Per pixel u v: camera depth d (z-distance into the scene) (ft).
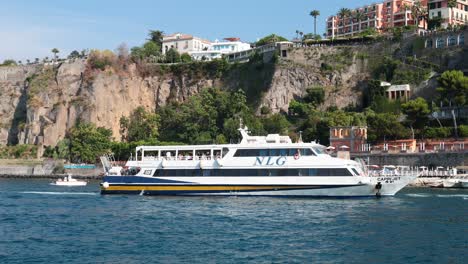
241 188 245.24
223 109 555.69
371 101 540.93
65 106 647.15
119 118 650.43
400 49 580.71
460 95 464.24
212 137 540.11
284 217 191.93
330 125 476.54
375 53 593.01
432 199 252.01
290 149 242.17
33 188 355.15
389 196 244.22
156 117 603.67
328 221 183.21
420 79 533.55
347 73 590.55
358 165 245.86
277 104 595.06
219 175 247.91
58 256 134.21
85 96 643.45
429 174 364.38
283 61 617.62
